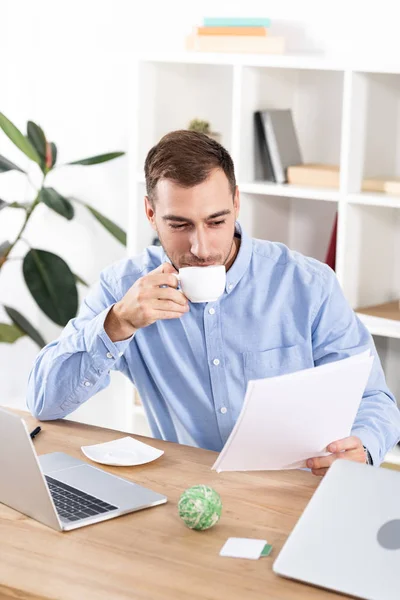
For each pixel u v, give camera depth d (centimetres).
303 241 354
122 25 368
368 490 151
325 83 338
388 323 303
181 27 357
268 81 329
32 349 412
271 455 174
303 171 323
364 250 318
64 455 190
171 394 225
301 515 152
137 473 181
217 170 192
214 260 195
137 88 332
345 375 167
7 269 411
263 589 138
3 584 139
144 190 341
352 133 301
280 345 221
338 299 223
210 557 147
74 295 369
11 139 356
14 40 394
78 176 390
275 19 339
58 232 400
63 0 379
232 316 220
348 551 142
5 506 167
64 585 139
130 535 155
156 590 137
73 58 382
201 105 356
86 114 383
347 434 179
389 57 320
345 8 326
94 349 198
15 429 154
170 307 187
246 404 161
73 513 161
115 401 395
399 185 304
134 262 230
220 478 179
